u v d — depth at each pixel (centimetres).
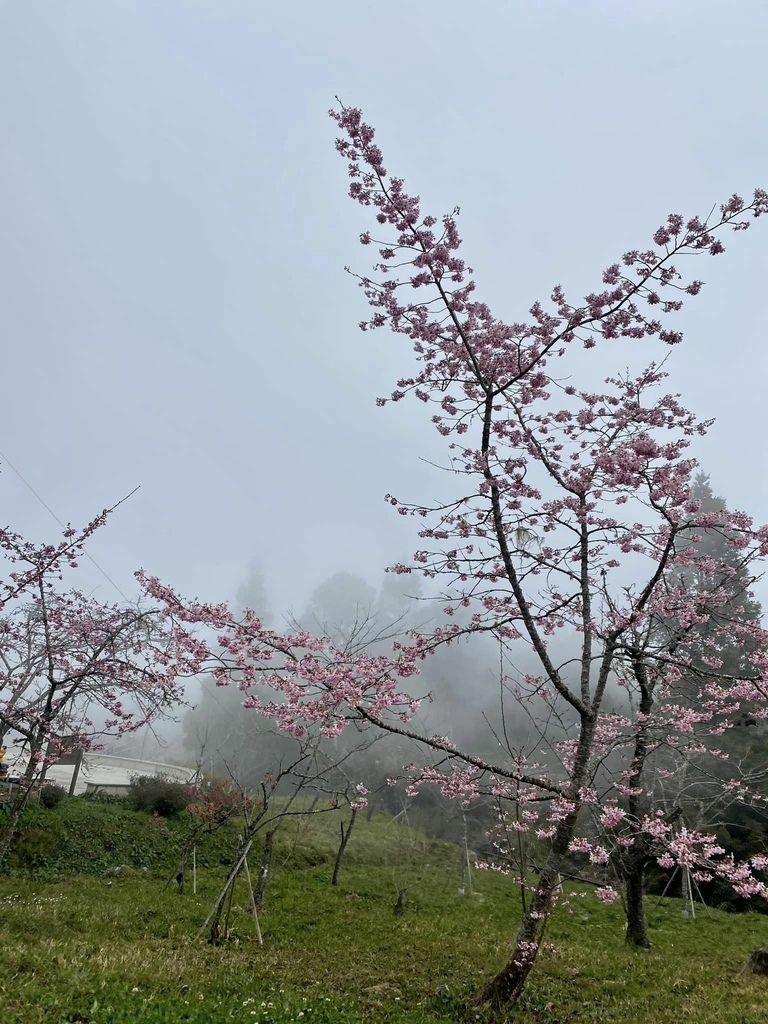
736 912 2027
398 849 2264
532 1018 853
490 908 1719
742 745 2073
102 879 1648
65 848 1781
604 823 900
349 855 2169
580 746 948
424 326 956
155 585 899
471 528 1049
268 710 897
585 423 1025
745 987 1005
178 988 755
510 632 1080
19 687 1294
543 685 1216
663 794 1708
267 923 1336
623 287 852
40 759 1213
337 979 958
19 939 873
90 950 865
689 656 1291
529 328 919
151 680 1220
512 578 958
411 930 1378
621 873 1501
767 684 938
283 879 1789
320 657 923
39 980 682
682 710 1275
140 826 1992
